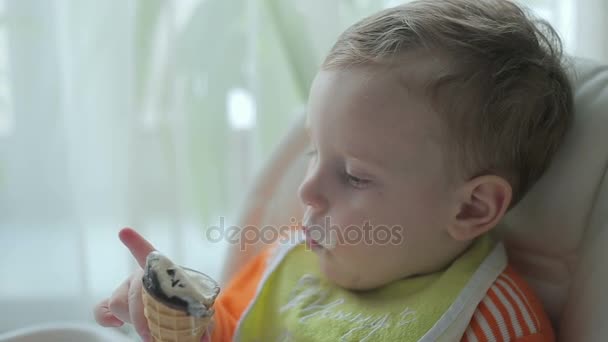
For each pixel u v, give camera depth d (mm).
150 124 1117
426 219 645
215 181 1188
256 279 816
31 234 1154
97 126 1155
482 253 686
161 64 1091
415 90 606
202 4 1115
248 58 1143
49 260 1168
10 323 1190
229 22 1128
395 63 613
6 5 1045
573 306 661
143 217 1149
